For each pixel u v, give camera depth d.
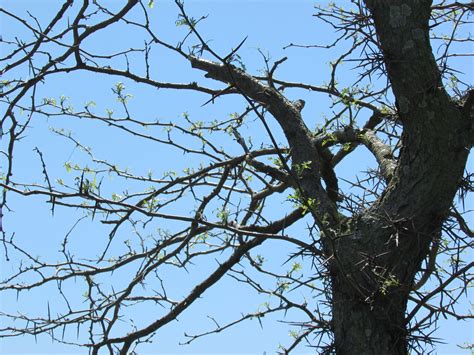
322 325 4.97
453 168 4.78
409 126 4.82
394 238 4.81
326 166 5.70
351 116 5.41
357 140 5.69
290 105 5.74
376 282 4.78
